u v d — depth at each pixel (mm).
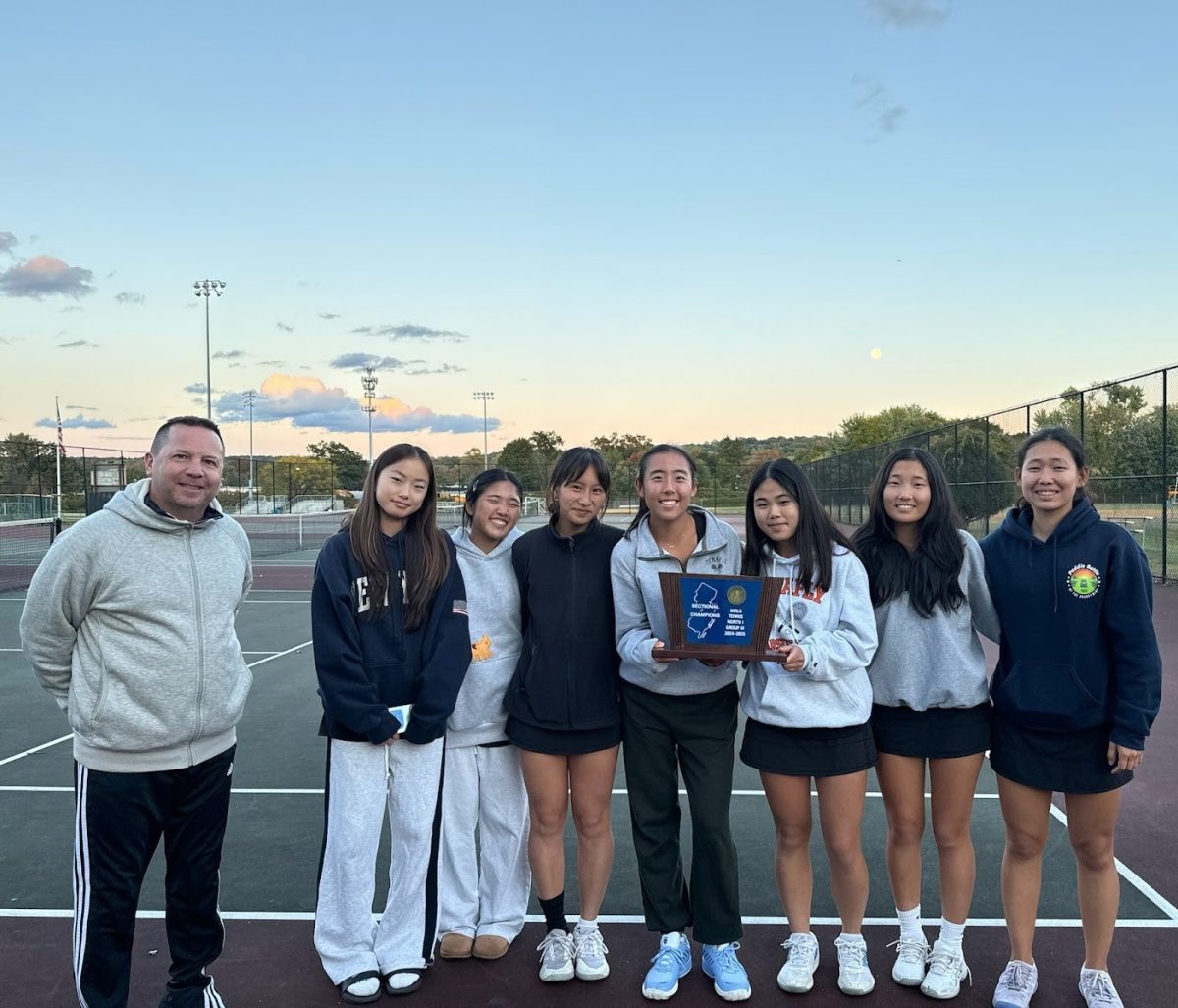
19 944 3600
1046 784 3057
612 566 3361
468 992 3254
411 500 3273
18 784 5746
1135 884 4098
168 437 2863
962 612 3191
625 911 3924
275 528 41156
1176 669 9289
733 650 3098
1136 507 16391
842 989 3221
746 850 4629
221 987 3285
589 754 3361
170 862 3031
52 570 2744
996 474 21109
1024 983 3119
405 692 3281
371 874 3307
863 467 31312
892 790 3291
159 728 2832
